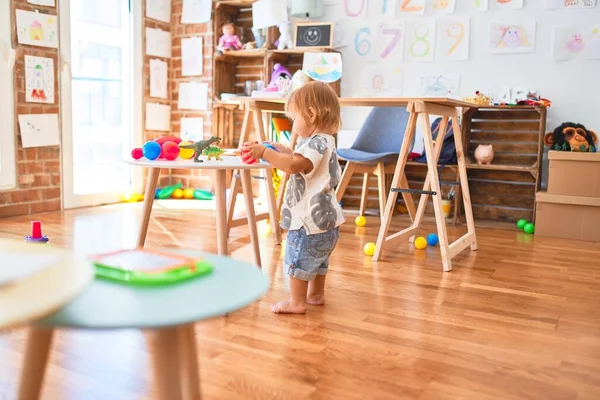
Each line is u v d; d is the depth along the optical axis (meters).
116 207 3.88
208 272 0.80
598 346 1.59
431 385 1.33
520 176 3.69
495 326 1.74
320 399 1.24
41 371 0.80
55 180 3.66
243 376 1.35
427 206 3.93
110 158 4.16
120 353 1.47
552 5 3.54
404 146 2.50
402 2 3.91
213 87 4.34
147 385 1.30
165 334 0.73
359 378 1.35
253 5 4.19
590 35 3.47
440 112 2.59
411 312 1.84
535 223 3.29
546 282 2.25
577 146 3.30
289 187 1.83
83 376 1.33
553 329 1.72
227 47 4.25
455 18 3.79
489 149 3.60
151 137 4.39
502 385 1.33
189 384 0.80
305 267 1.79
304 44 4.00
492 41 3.70
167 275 0.75
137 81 4.23
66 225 3.18
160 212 3.68
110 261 0.82
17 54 3.35
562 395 1.29
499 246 2.94
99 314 0.63
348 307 1.88
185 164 1.74
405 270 2.38
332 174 1.80
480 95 3.54
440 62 3.86
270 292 2.01
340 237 3.04
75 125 3.87
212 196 4.29
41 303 0.54
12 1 3.29
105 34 4.02
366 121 3.59
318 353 1.50
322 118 1.81
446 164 3.54
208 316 0.64
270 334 1.62
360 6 4.03
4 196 3.36
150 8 4.27
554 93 3.59
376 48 4.02
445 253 2.40
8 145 3.35
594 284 2.24
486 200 3.80
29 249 0.74
